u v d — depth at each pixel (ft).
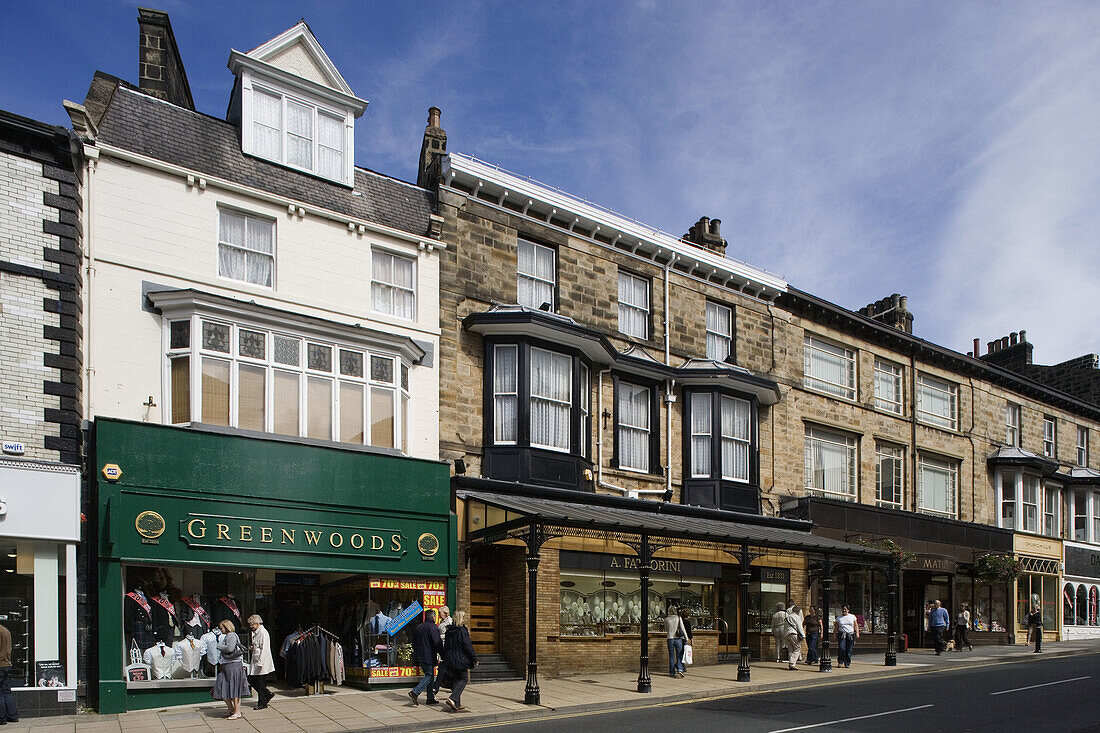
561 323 63.26
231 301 49.78
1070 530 116.57
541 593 59.67
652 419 73.20
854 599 84.74
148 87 56.39
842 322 90.63
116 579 43.70
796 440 83.41
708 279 79.51
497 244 65.16
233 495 47.85
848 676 61.77
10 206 43.50
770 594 77.20
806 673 63.00
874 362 94.89
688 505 72.08
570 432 64.90
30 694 41.04
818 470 85.97
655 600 68.69
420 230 61.57
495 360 63.10
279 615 55.93
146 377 47.98
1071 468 120.57
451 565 55.88
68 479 43.16
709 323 79.77
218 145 53.93
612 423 69.87
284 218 54.95
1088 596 114.93
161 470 45.73
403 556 53.88
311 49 58.95
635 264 74.18
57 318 44.21
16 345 42.78
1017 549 104.42
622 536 61.98
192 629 46.96
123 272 47.98
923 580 94.99
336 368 54.34
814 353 88.69
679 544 63.82
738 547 71.87
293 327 52.75
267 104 56.75
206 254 51.37
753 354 81.82
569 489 63.62
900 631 87.61
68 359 44.19
